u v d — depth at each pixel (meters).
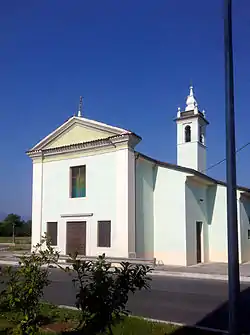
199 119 32.94
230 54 6.57
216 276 17.00
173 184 22.06
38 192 24.77
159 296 11.84
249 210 26.03
